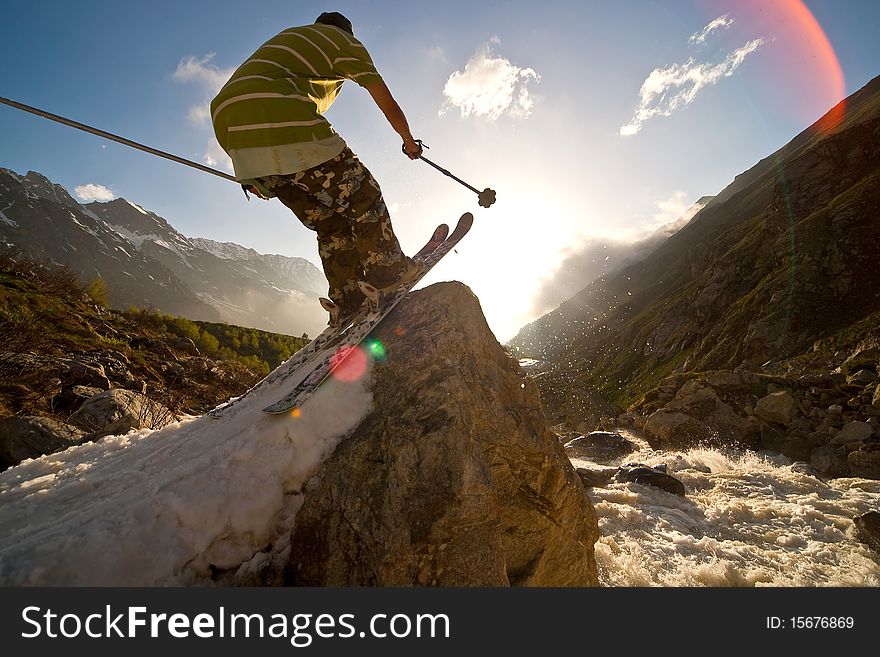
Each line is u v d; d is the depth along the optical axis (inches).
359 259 131.5
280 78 112.4
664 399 600.4
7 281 940.0
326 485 101.0
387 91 125.6
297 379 123.2
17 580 74.2
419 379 112.8
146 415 283.6
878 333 537.6
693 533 229.0
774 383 487.8
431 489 95.3
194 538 89.4
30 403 344.5
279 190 121.6
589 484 305.0
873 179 2287.2
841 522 244.2
